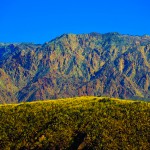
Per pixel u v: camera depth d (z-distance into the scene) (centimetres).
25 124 5991
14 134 5847
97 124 5622
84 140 5384
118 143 5241
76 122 5772
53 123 5828
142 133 5384
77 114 5938
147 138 5309
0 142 5762
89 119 5781
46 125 5897
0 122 6094
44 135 5647
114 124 5584
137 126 5512
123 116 5762
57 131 5653
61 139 5522
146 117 5694
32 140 5669
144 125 5525
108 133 5422
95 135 5419
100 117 5803
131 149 5159
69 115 5950
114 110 5959
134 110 5897
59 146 5462
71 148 5419
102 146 5219
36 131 5828
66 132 5612
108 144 5228
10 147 5681
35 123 5969
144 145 5203
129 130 5456
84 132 5538
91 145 5294
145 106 6062
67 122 5797
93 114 5900
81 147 5344
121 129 5481
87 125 5647
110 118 5747
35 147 5559
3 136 5834
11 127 5962
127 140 5288
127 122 5622
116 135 5375
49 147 5484
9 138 5806
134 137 5331
